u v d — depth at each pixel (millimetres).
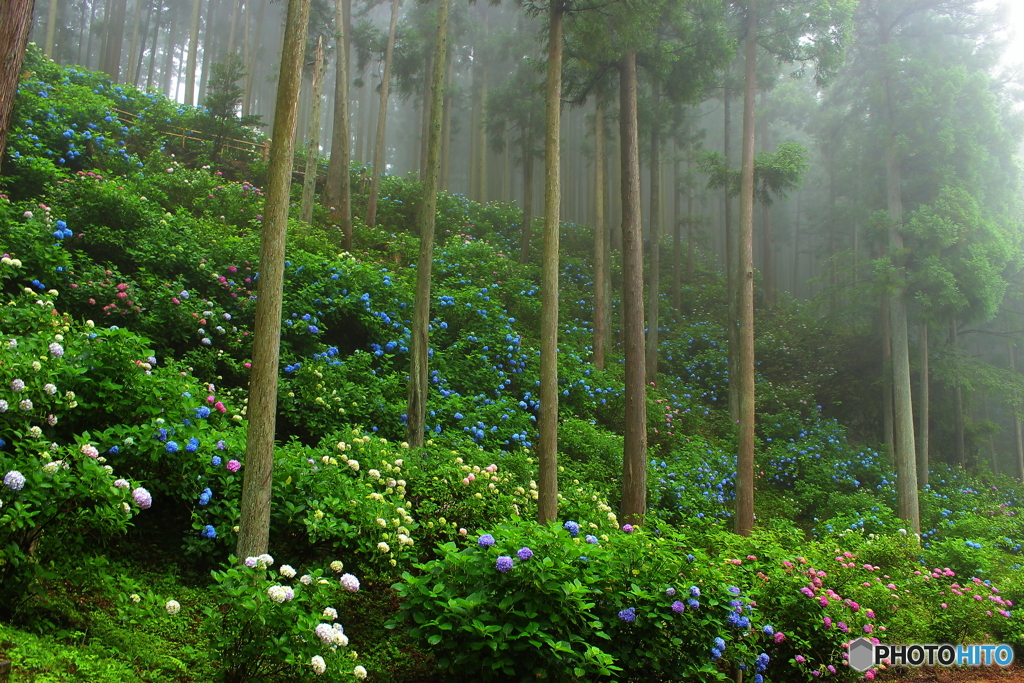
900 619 6660
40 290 6750
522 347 12062
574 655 3643
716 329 18828
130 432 4348
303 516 4703
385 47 18516
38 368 4145
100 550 4309
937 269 12789
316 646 3141
